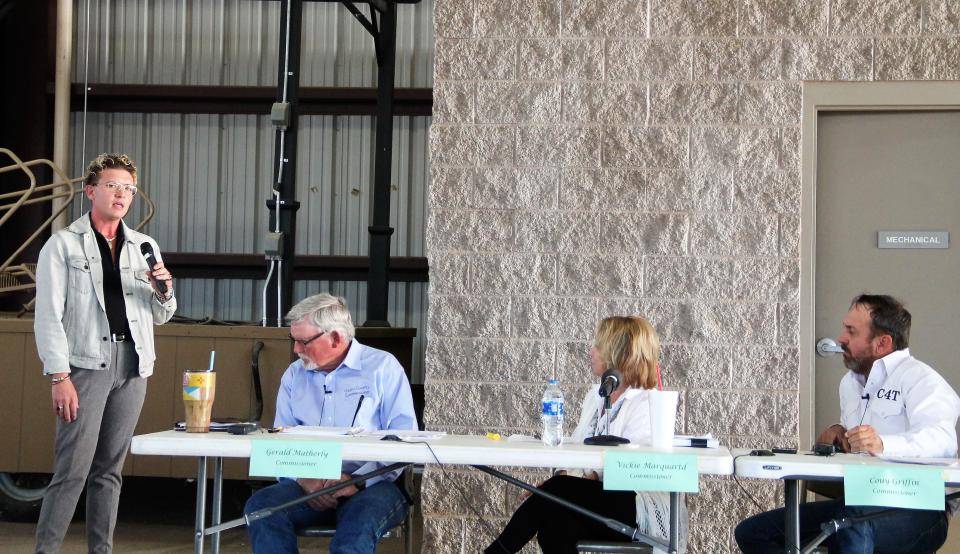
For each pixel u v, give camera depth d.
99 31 8.84
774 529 3.38
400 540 5.71
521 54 4.66
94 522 3.95
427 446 2.85
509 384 4.59
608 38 4.62
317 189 8.71
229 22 8.79
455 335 4.63
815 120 4.55
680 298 4.54
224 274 8.68
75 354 3.86
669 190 4.57
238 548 5.42
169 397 5.54
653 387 3.54
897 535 3.16
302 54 8.72
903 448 3.12
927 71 4.48
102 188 3.93
